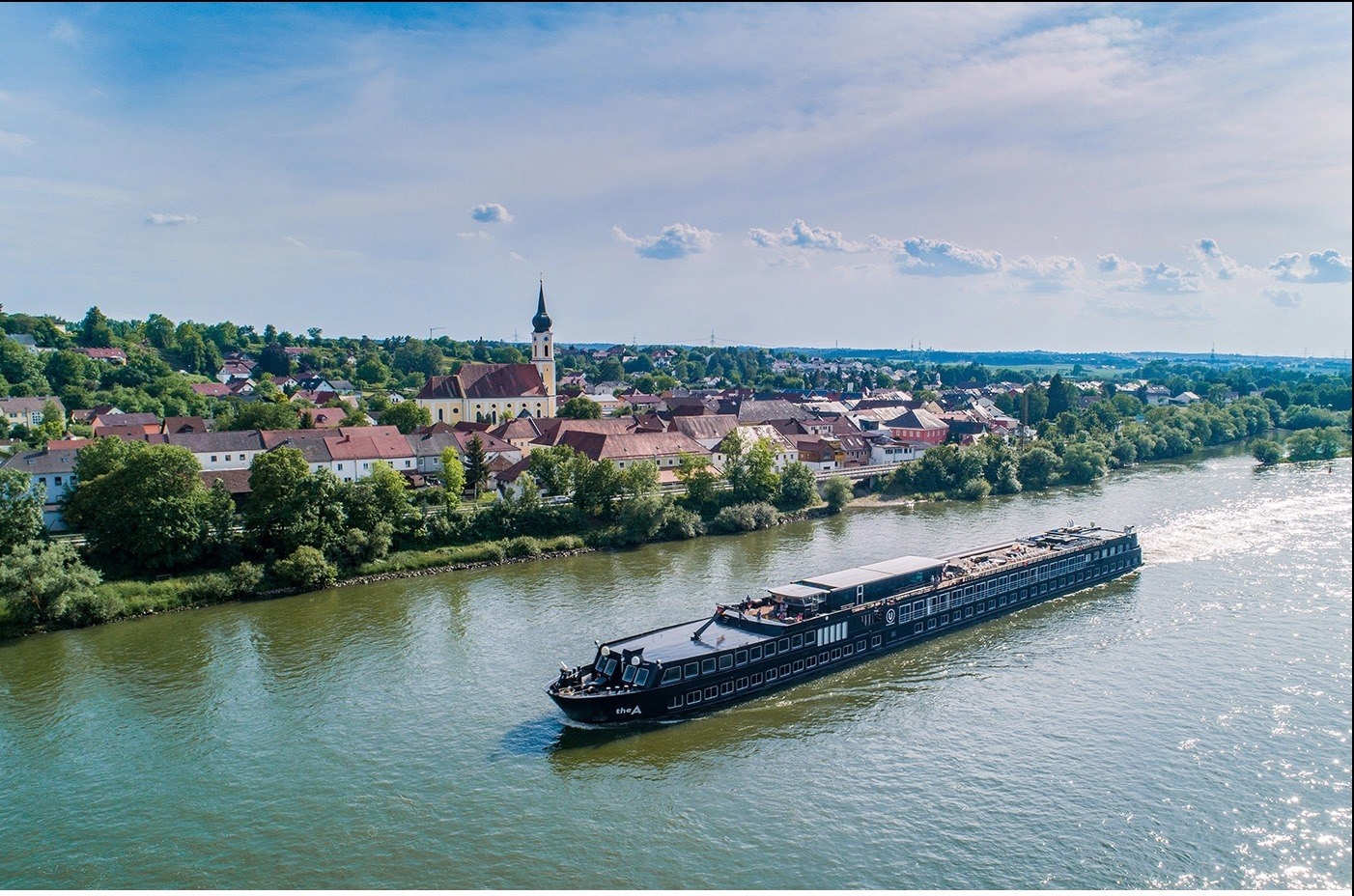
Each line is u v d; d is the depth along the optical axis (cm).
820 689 8850
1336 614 10662
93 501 12356
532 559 13988
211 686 8950
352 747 7669
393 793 6962
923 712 8281
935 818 6550
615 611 11075
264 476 12975
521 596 11831
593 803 6794
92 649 10088
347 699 8600
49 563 10850
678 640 8738
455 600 11700
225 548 12612
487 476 18238
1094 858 6056
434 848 6266
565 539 14562
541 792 6962
